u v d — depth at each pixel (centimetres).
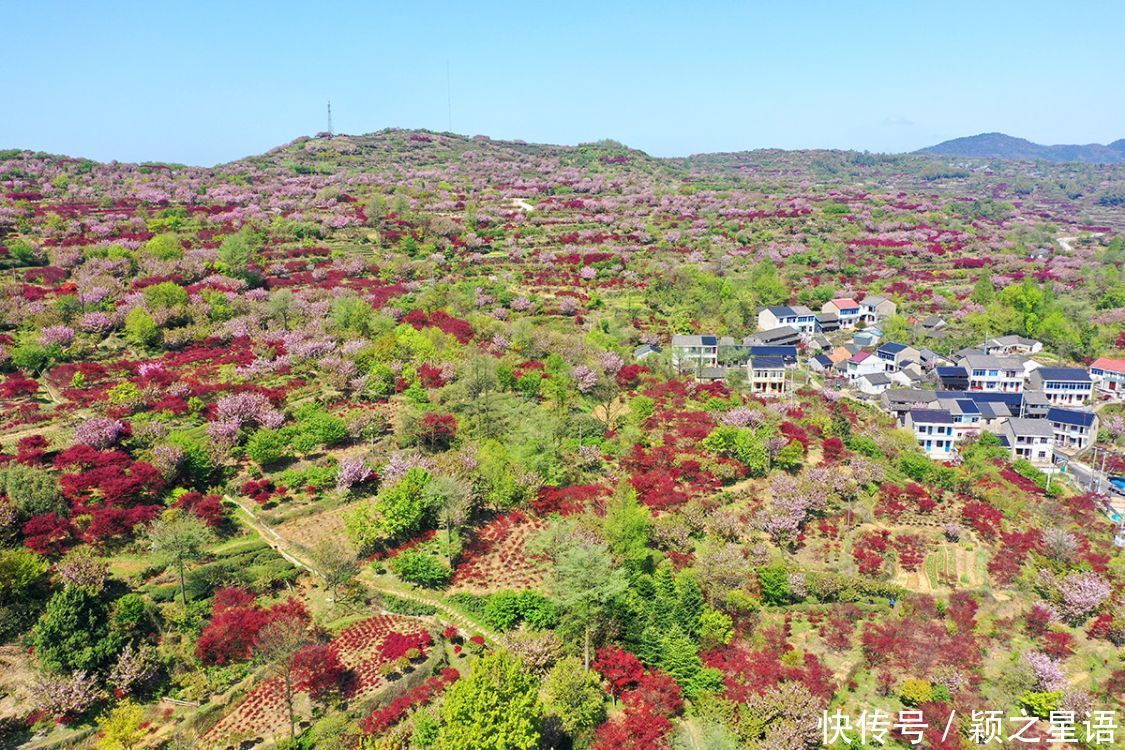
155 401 7669
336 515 6400
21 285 10400
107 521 5481
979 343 13088
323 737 4278
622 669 4959
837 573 6341
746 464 7744
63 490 5794
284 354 9256
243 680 4725
